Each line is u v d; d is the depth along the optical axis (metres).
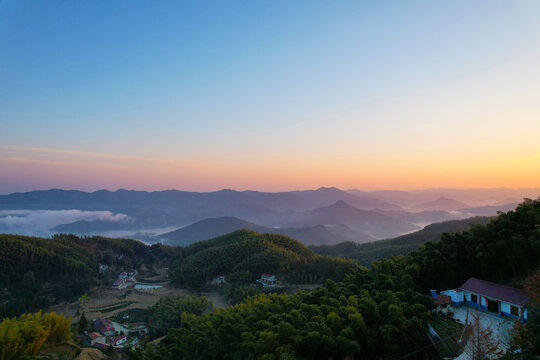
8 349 35.06
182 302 96.94
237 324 37.44
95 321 91.00
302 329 31.28
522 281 35.22
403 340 29.34
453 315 33.34
